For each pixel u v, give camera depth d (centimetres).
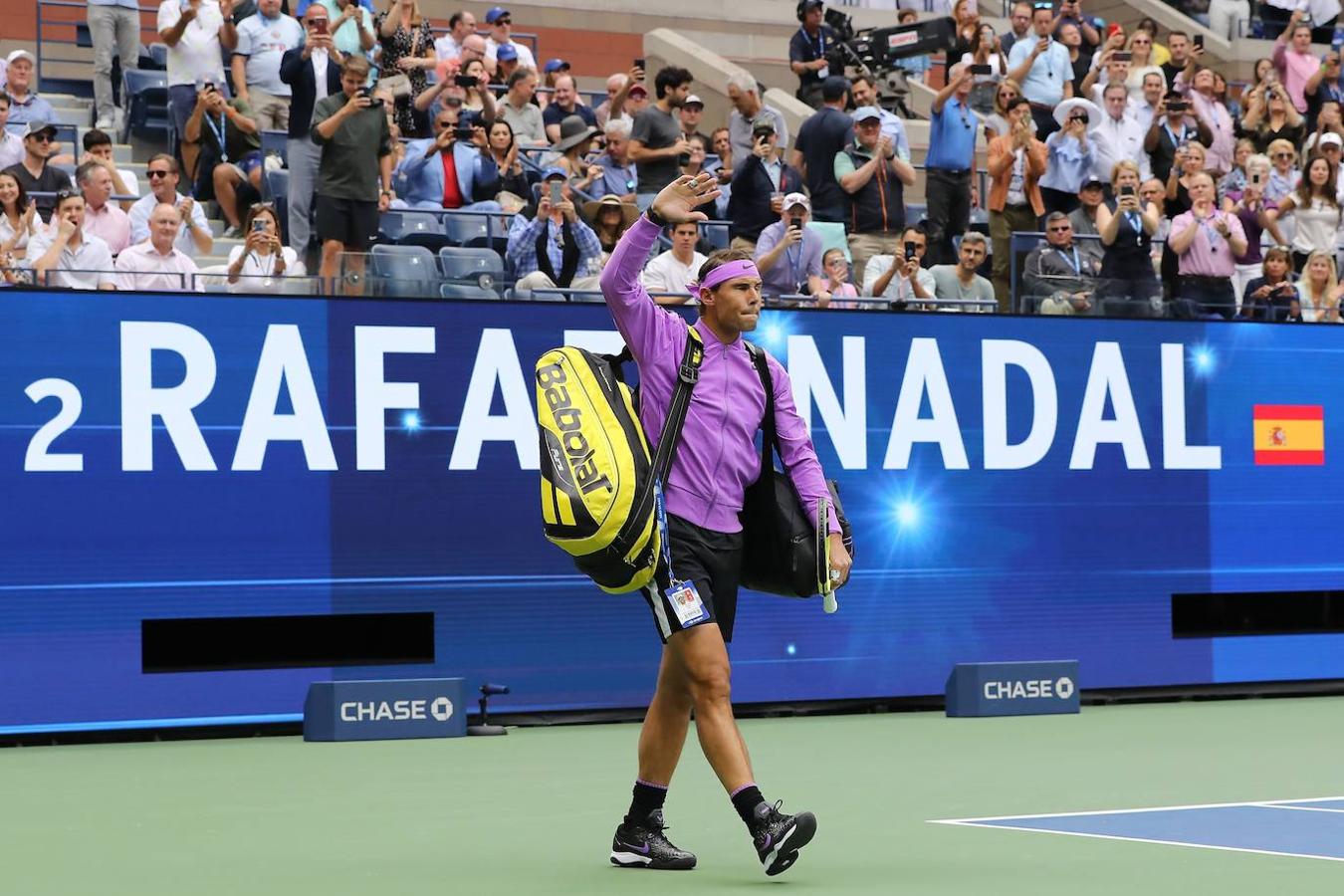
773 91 4688
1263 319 2912
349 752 2184
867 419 2641
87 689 2295
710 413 1299
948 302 2761
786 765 2017
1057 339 2761
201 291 2377
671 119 3559
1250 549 2869
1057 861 1324
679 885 1235
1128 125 3897
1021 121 3575
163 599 2327
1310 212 3794
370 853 1405
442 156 3316
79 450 2300
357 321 2420
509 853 1401
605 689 2522
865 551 2634
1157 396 2817
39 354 2288
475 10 5184
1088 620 2762
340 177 2889
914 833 1482
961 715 2586
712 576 1298
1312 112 4666
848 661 2623
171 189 2920
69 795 1798
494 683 2466
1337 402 2939
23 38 4559
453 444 2458
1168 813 1598
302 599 2381
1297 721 2523
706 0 5484
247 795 1784
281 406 2383
